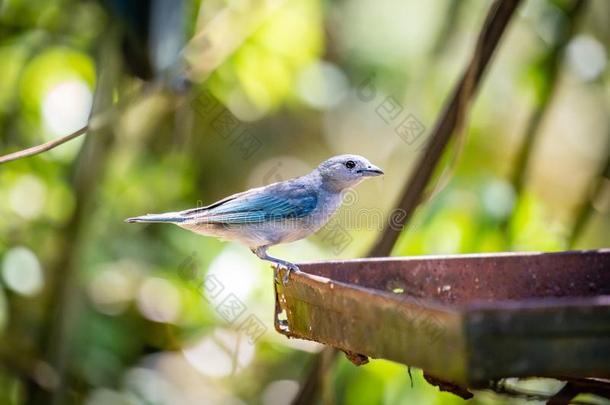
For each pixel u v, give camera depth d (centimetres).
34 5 1255
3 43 1261
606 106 1627
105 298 1461
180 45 720
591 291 771
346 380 1189
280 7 1202
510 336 494
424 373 642
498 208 1055
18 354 1281
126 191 1437
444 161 1088
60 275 1242
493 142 1358
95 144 1182
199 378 1498
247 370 1502
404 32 1549
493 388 638
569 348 500
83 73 1228
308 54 1240
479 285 773
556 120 1673
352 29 1584
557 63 1066
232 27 1156
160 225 1486
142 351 1541
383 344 567
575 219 1114
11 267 1228
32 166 1265
